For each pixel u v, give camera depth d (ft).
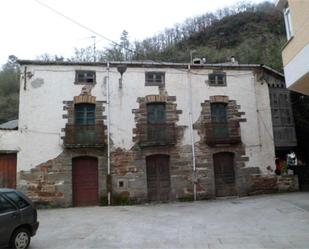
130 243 26.89
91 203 53.21
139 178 54.29
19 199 25.12
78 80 55.42
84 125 53.57
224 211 41.70
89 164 54.44
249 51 108.78
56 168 52.54
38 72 54.54
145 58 114.01
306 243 24.44
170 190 55.31
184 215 40.19
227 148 57.88
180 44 143.43
